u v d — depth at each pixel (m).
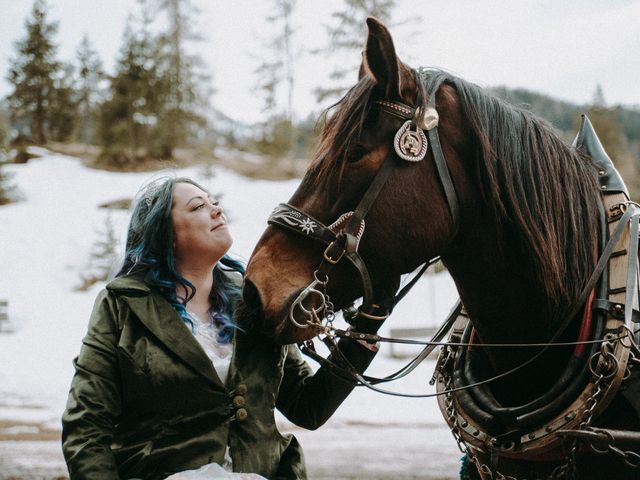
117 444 2.19
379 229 1.97
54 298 21.62
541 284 2.06
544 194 2.09
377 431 8.77
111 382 2.17
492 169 2.04
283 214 2.01
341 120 2.03
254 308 2.06
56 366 14.57
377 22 1.96
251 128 48.75
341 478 6.19
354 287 1.99
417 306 20.23
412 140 1.98
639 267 2.20
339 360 2.24
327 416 2.43
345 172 1.98
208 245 2.36
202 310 2.39
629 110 78.00
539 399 2.04
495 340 2.19
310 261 1.98
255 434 2.21
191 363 2.17
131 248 2.42
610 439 1.86
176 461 2.12
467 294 2.19
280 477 2.28
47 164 40.38
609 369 1.97
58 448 7.63
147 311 2.22
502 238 2.07
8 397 11.28
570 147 2.29
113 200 32.38
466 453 2.44
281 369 2.35
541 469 2.10
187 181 2.46
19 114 49.22
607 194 2.29
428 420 9.54
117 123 41.78
